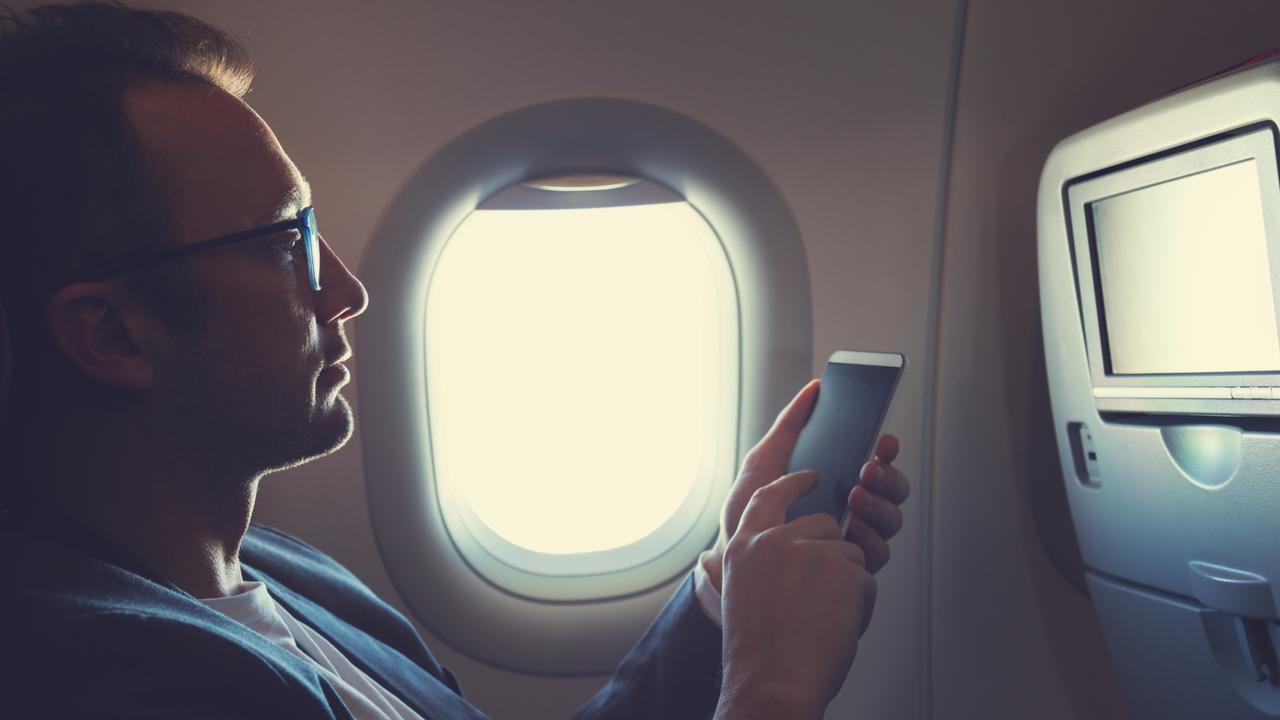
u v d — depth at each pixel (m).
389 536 1.52
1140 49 1.42
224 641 0.56
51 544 0.62
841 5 1.43
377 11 1.41
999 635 1.52
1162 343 1.00
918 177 1.48
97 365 0.68
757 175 1.49
